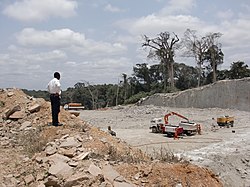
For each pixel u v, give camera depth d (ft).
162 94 178.29
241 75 211.61
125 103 227.81
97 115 130.82
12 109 44.60
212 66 219.61
